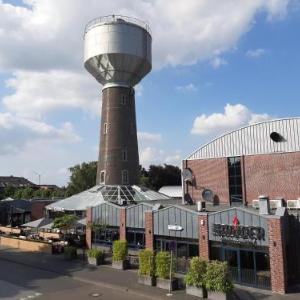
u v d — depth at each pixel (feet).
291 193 125.90
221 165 141.69
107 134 194.18
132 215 126.11
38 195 348.38
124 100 197.36
